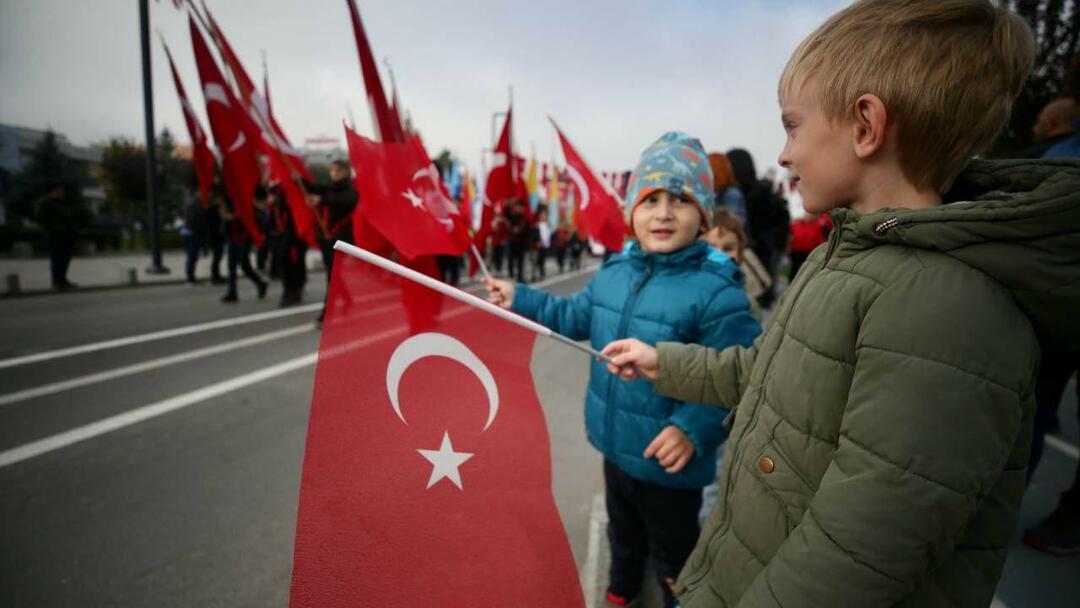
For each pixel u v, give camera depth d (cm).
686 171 157
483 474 107
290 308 780
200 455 295
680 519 157
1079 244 59
